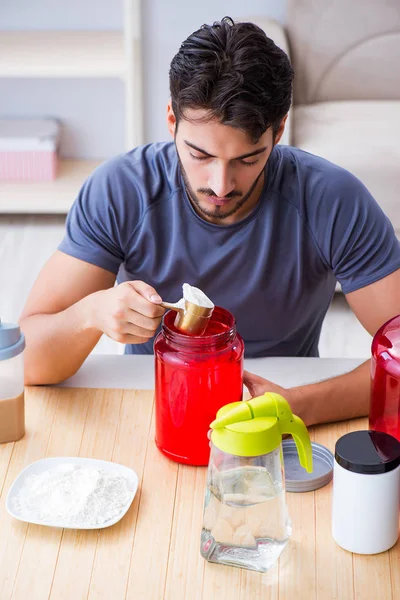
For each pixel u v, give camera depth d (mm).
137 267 1684
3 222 3766
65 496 1180
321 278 1707
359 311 1660
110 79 3789
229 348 1207
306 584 1072
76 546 1123
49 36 3684
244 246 1628
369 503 1084
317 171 1625
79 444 1313
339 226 1610
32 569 1089
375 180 2971
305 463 1082
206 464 1264
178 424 1239
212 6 3596
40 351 1437
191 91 1267
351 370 1487
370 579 1080
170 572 1087
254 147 1321
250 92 1261
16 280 3320
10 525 1155
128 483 1228
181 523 1163
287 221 1622
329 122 3234
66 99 3830
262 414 1042
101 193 1618
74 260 1615
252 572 1089
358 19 3344
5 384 1279
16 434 1312
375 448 1089
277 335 1757
